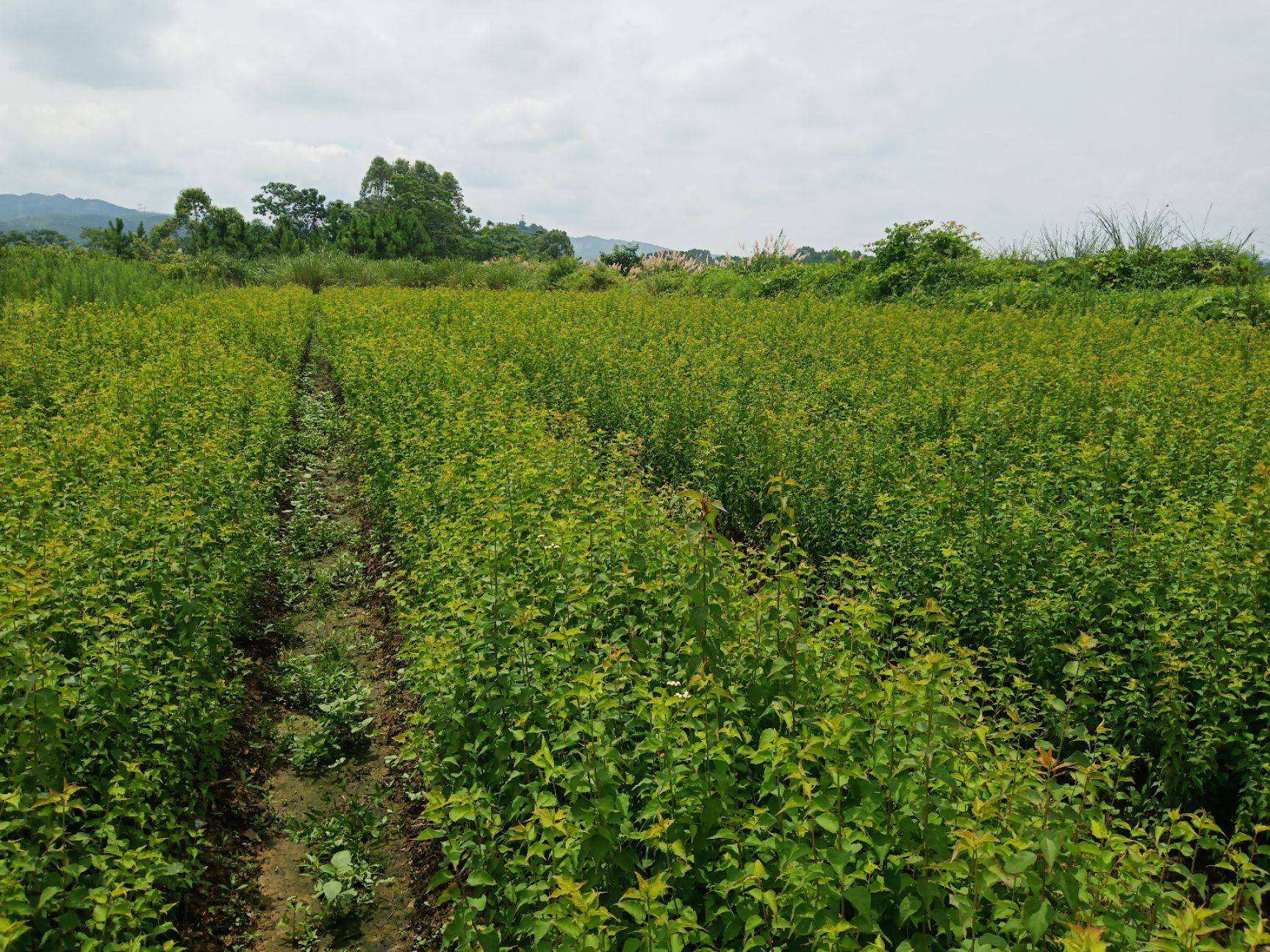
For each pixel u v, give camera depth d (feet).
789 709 12.37
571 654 13.89
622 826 10.96
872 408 32.32
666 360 43.39
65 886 11.37
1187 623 16.69
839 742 10.32
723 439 30.53
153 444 30.94
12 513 18.94
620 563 16.83
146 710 15.83
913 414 32.58
